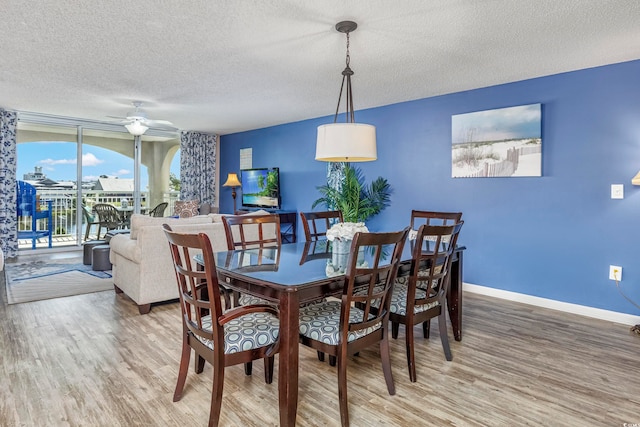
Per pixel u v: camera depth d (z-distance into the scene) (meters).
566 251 3.67
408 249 3.45
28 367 2.41
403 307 2.34
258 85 4.18
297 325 1.75
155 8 2.44
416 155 4.79
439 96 4.55
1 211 5.80
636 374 2.39
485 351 2.72
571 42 2.93
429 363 2.54
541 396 2.14
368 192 5.33
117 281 4.01
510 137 3.96
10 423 1.84
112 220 7.15
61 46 3.08
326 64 3.48
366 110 5.34
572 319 3.43
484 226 4.22
